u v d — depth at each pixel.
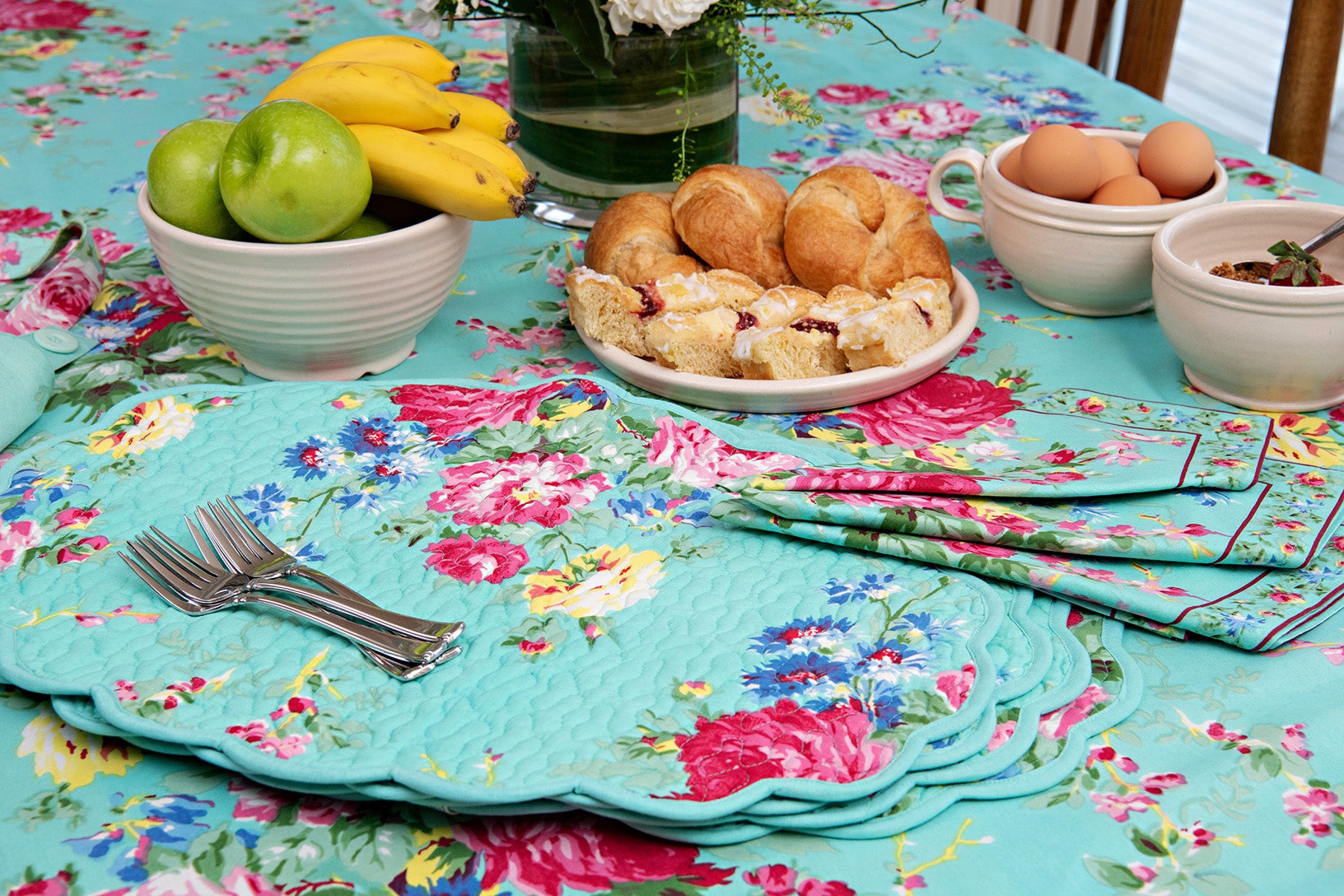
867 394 0.86
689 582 0.66
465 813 0.52
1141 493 0.73
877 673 0.58
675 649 0.60
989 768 0.54
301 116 0.78
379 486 0.75
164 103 1.43
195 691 0.57
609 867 0.51
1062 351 0.95
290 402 0.83
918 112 1.40
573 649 0.61
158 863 0.51
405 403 0.84
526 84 1.10
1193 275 0.81
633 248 0.95
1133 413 0.84
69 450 0.77
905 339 0.86
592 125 1.08
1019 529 0.67
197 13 1.72
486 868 0.51
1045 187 0.95
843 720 0.55
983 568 0.64
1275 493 0.72
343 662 0.60
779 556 0.68
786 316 0.88
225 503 0.71
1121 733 0.57
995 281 1.08
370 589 0.66
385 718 0.56
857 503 0.68
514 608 0.64
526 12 1.03
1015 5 2.25
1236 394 0.86
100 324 0.99
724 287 0.90
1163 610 0.61
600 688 0.58
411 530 0.71
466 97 0.97
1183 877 0.50
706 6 0.96
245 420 0.81
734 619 0.63
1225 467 0.73
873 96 1.44
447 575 0.67
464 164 0.83
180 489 0.74
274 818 0.53
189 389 0.83
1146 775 0.55
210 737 0.54
